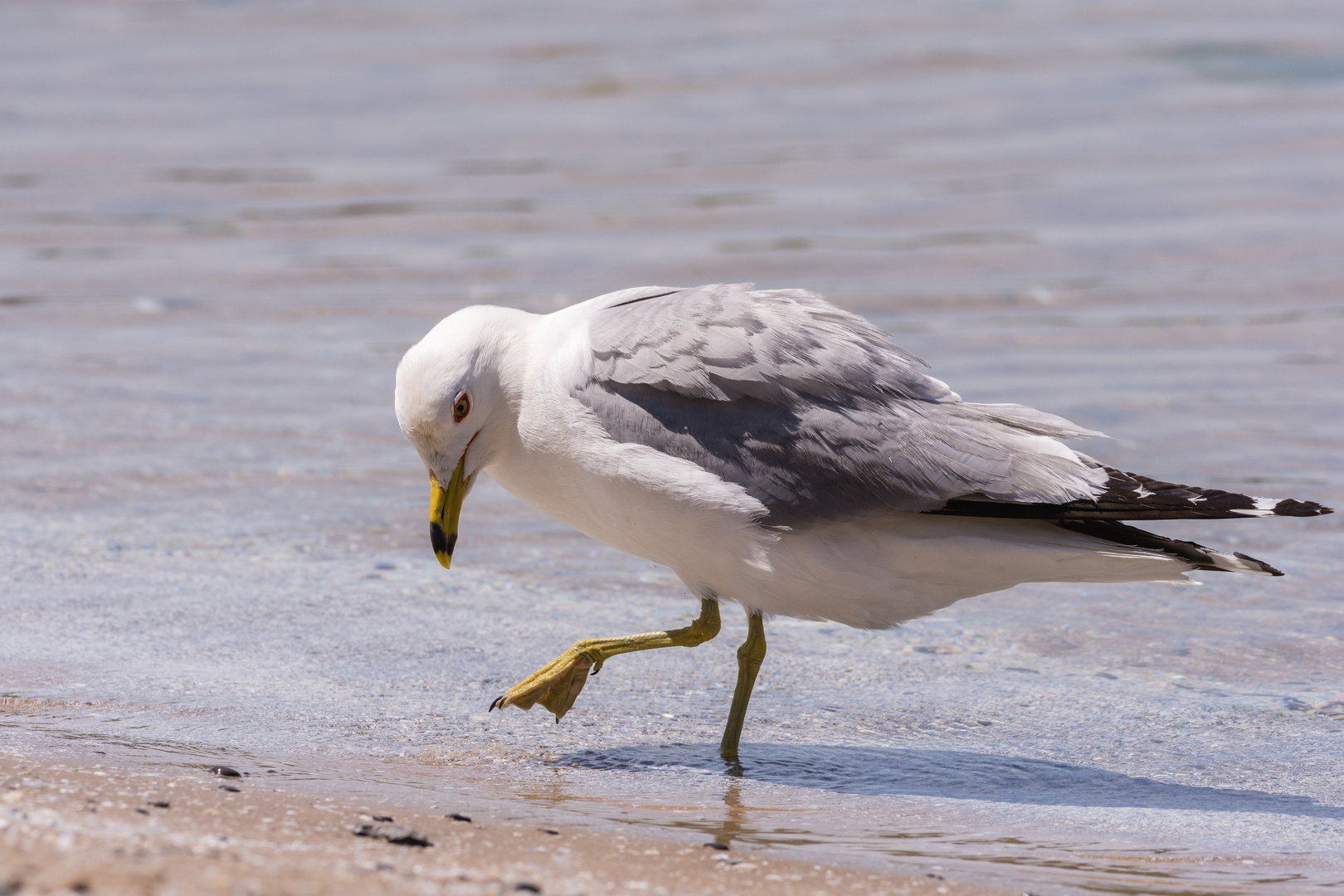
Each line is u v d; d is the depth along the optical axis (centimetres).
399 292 2250
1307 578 1239
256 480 1443
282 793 771
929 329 2111
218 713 925
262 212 2672
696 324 921
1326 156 3088
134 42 3984
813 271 2378
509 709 967
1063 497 877
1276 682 1040
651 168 2986
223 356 1917
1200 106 3488
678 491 894
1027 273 2383
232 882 595
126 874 593
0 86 3512
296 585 1178
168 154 3023
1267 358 1959
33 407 1666
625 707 988
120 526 1300
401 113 3369
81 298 2191
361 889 606
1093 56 3912
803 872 710
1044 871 733
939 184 2898
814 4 4512
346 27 4194
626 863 700
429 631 1094
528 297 2217
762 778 872
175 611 1109
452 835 720
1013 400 1769
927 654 1093
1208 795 860
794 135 3234
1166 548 875
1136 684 1037
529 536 1330
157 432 1588
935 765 900
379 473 1480
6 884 572
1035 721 972
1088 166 3030
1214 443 1595
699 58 3878
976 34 4153
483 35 4109
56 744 840
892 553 899
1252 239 2556
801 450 895
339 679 1000
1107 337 2067
